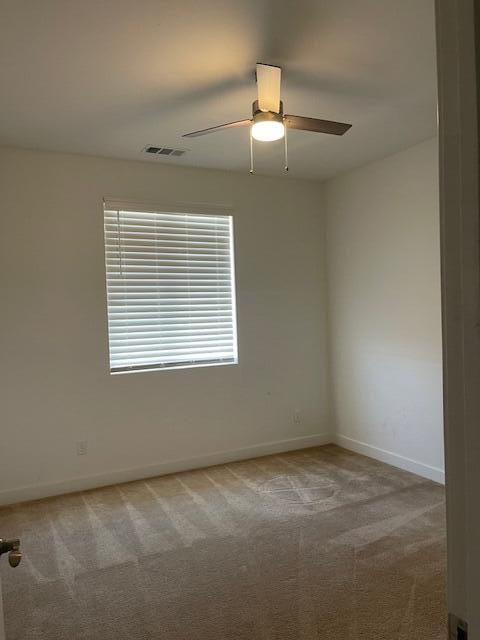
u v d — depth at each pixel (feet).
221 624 6.82
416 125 10.75
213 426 13.79
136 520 10.25
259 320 14.46
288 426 14.97
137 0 6.17
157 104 9.29
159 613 7.11
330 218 15.26
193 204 13.46
